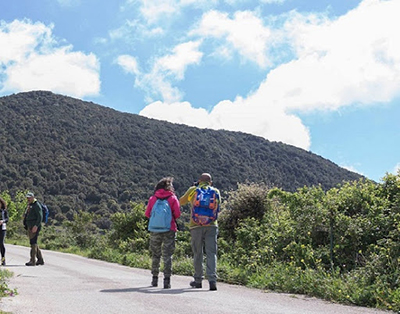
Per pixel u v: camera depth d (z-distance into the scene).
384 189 9.87
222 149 140.62
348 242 8.73
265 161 140.25
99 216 30.00
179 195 111.62
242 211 17.34
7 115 131.50
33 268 10.29
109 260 15.93
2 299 5.02
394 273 6.79
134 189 109.88
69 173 108.12
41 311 4.48
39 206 11.52
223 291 6.95
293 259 9.03
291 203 10.19
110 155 124.50
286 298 6.50
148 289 6.65
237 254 11.45
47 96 150.12
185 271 10.69
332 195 9.88
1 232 11.11
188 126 153.50
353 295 6.32
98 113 148.75
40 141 121.12
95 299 5.39
